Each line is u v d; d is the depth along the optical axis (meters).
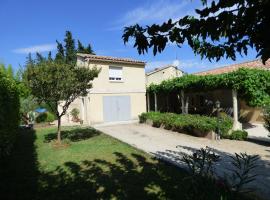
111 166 7.74
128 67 21.44
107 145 11.06
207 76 15.40
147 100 23.34
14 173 7.17
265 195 5.14
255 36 2.12
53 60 11.62
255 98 13.05
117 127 17.11
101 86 19.83
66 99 11.53
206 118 13.20
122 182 6.25
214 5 2.24
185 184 5.82
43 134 14.91
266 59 2.00
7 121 8.34
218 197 2.79
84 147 10.73
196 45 2.65
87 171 7.27
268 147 9.97
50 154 9.58
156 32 2.49
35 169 7.57
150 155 8.98
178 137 12.80
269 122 10.88
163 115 16.75
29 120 20.91
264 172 6.59
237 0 2.17
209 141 11.49
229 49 2.80
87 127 17.42
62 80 10.95
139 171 7.13
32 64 11.23
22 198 5.41
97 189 5.83
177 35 2.50
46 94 11.17
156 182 6.15
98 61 19.67
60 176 6.86
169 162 7.78
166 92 20.77
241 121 17.78
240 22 2.21
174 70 29.23
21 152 10.01
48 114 21.12
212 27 2.34
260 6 2.02
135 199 5.20
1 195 5.57
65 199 5.32
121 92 20.92
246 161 3.30
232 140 11.63
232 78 13.07
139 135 13.66
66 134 14.54
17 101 12.02
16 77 27.25
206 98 22.36
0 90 7.04
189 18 2.39
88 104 19.55
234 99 13.29
